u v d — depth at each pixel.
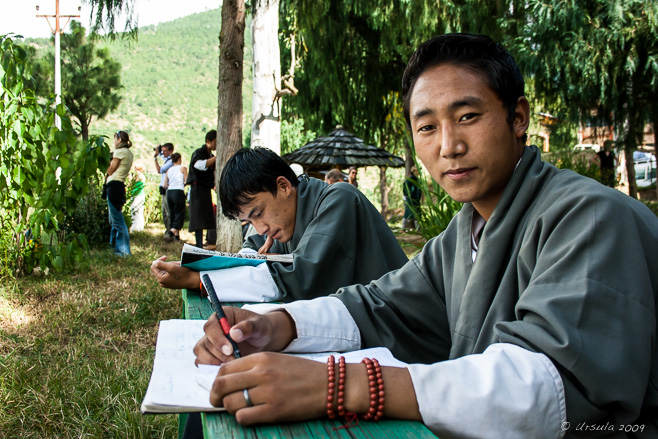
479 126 1.16
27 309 4.52
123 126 148.50
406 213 12.38
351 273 2.28
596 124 11.55
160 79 190.25
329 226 2.27
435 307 1.57
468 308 1.29
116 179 7.46
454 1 12.27
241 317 1.30
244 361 0.97
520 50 10.62
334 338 1.41
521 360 0.95
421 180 5.65
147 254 7.73
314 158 11.20
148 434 2.54
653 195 20.30
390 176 22.16
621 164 19.11
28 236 5.68
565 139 15.33
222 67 5.76
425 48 1.21
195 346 1.21
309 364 0.97
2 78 5.16
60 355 3.52
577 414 0.93
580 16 9.91
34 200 5.47
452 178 1.20
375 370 0.96
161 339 1.34
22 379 3.02
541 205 1.18
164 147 10.94
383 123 15.64
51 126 5.47
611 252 1.00
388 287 1.58
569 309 0.97
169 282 2.04
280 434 0.91
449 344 1.59
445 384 0.94
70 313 4.37
